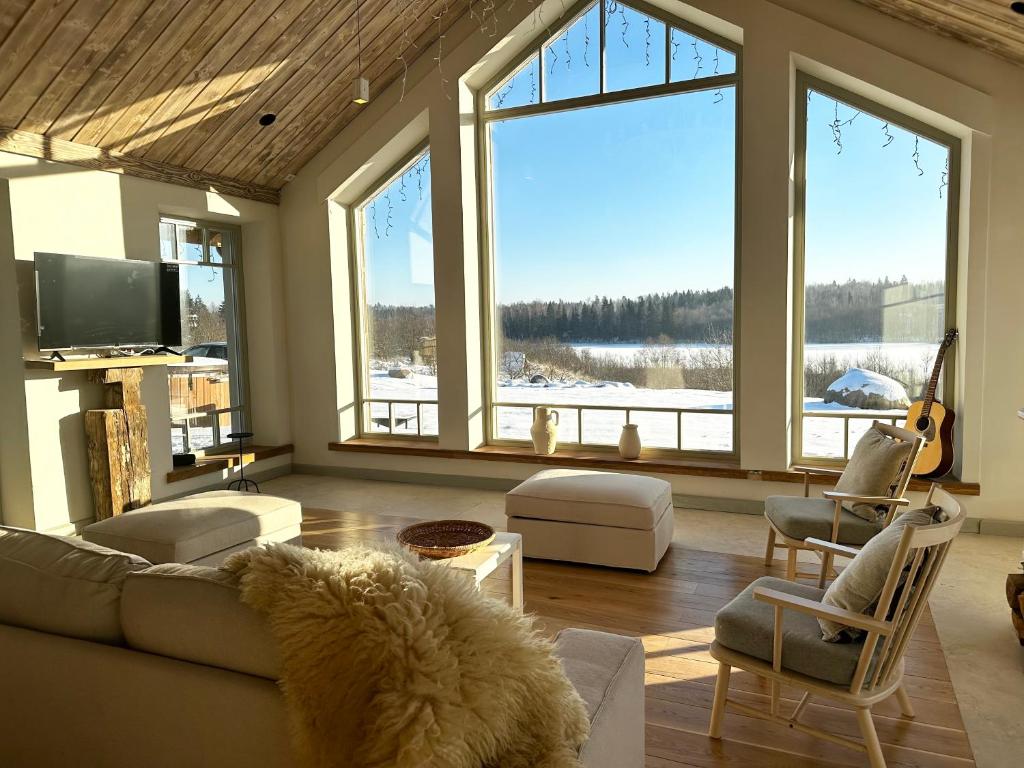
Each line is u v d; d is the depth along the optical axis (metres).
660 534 3.97
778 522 3.45
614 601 3.53
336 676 1.18
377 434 6.43
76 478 4.71
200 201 5.54
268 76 4.97
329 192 6.05
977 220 4.34
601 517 3.91
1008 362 4.34
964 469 4.48
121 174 4.93
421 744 1.08
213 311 6.04
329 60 5.15
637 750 1.78
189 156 5.32
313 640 1.22
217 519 3.44
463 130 5.59
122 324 4.84
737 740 2.35
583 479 4.21
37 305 4.31
